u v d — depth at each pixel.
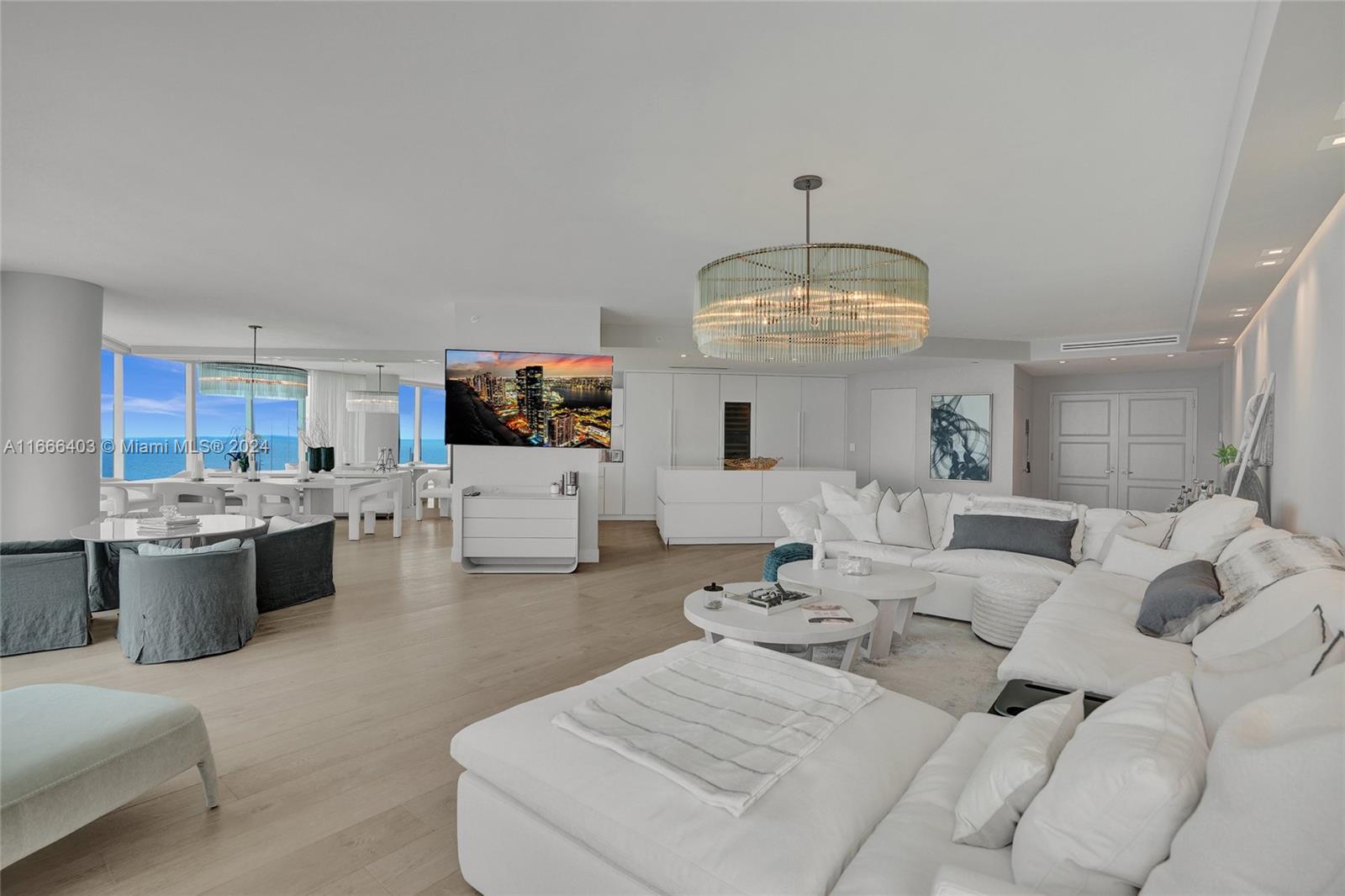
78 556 3.86
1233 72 2.17
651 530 9.13
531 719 1.91
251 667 3.58
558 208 3.57
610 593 5.35
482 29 1.98
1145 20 1.91
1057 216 3.62
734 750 1.70
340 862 1.97
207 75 2.24
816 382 10.34
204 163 2.98
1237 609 2.63
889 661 3.77
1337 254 2.93
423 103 2.44
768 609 3.05
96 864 1.94
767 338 3.45
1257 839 0.89
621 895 1.45
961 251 4.29
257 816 2.19
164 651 3.61
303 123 2.60
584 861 1.52
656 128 2.62
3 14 1.90
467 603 5.01
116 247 4.29
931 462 9.21
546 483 6.42
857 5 1.85
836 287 2.98
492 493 6.34
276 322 7.09
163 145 2.79
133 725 2.00
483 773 1.79
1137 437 9.07
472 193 3.35
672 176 3.11
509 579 5.83
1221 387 8.45
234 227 3.89
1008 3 1.84
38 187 3.28
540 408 6.28
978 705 3.14
